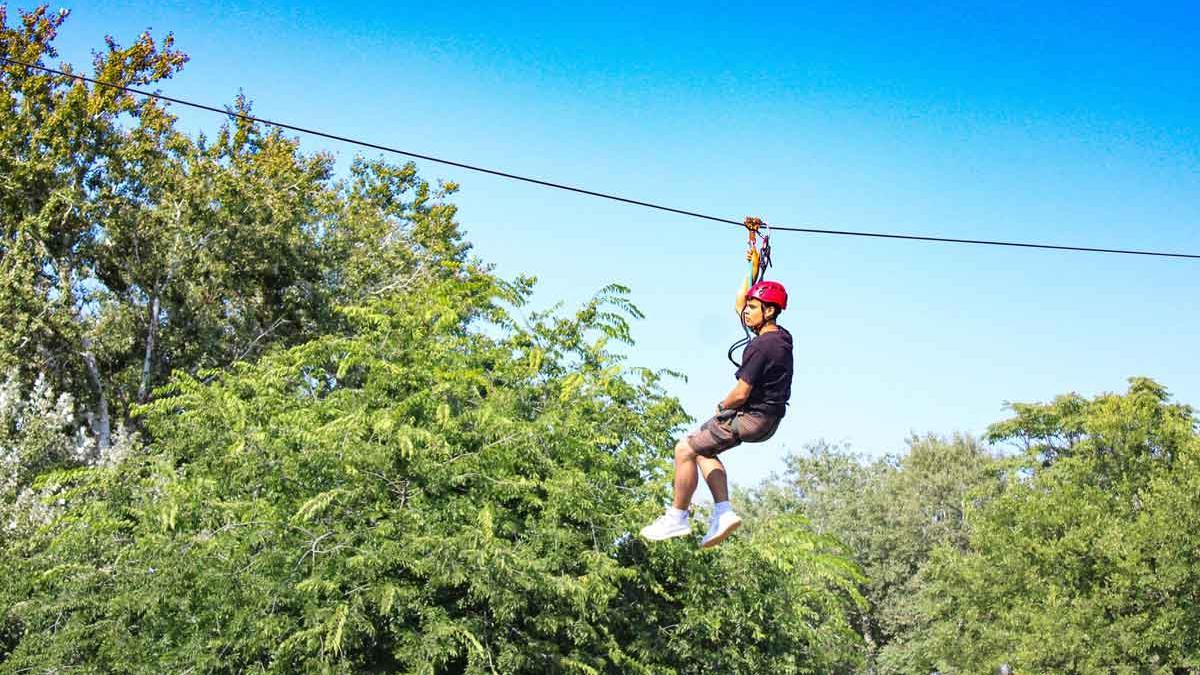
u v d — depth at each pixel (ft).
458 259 125.70
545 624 46.29
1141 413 112.06
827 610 62.34
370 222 109.70
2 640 49.37
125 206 91.20
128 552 45.34
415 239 115.34
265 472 48.60
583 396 59.77
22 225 84.94
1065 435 129.08
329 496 44.04
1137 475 109.29
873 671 151.33
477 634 44.78
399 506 47.75
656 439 60.59
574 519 51.88
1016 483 118.73
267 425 50.93
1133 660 99.55
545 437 52.65
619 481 57.52
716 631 51.98
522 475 52.39
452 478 48.01
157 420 55.88
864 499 167.63
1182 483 101.96
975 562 114.32
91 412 95.14
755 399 21.08
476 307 65.82
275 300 102.89
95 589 45.52
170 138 95.20
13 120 87.40
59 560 47.67
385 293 98.58
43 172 86.69
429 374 55.21
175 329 97.76
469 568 43.60
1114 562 101.91
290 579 42.57
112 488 49.11
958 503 167.43
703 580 52.85
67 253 92.43
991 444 135.44
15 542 53.47
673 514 21.61
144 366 92.58
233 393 55.01
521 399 57.77
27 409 69.46
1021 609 106.83
